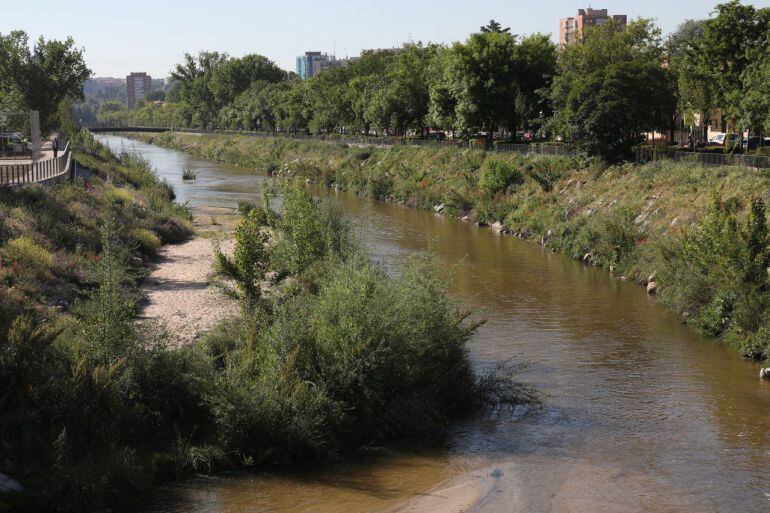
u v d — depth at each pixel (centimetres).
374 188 7825
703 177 4400
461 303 3412
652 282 3656
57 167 5453
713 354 2736
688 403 2275
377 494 1648
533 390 2259
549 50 7812
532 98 7575
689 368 2584
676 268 3456
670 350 2773
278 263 2905
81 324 2183
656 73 5672
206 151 14400
